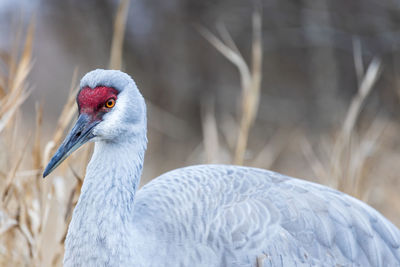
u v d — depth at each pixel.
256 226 6.84
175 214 6.82
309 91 23.17
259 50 9.80
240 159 9.69
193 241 6.68
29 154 9.58
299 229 6.99
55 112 21.89
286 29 23.11
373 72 10.05
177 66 24.30
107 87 6.45
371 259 7.12
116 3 24.42
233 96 23.39
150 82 23.91
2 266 7.96
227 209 6.92
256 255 6.74
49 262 8.28
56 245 8.12
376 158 12.16
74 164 8.52
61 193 8.21
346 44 22.73
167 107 23.59
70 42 24.23
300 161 16.56
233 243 6.74
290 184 7.42
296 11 23.75
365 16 22.95
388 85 21.38
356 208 7.43
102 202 6.41
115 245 6.34
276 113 22.28
